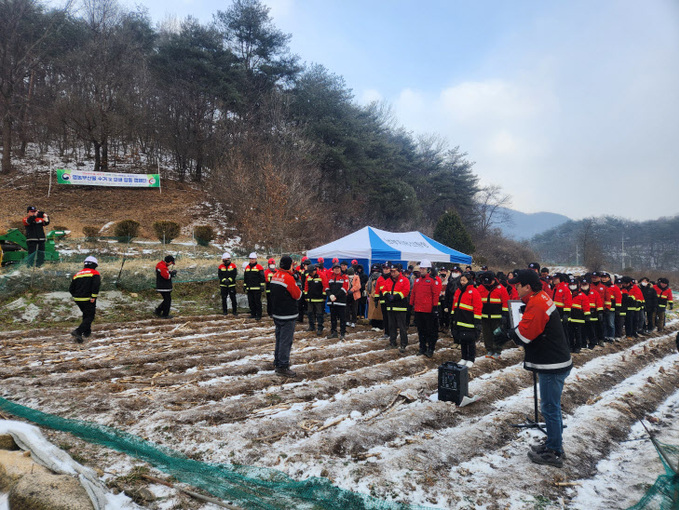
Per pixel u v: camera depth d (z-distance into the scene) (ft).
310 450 13.42
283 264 21.72
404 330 27.63
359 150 120.78
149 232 88.38
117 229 70.79
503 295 27.68
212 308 43.88
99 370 20.72
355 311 37.47
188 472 11.98
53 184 105.60
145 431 14.20
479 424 16.56
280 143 112.57
